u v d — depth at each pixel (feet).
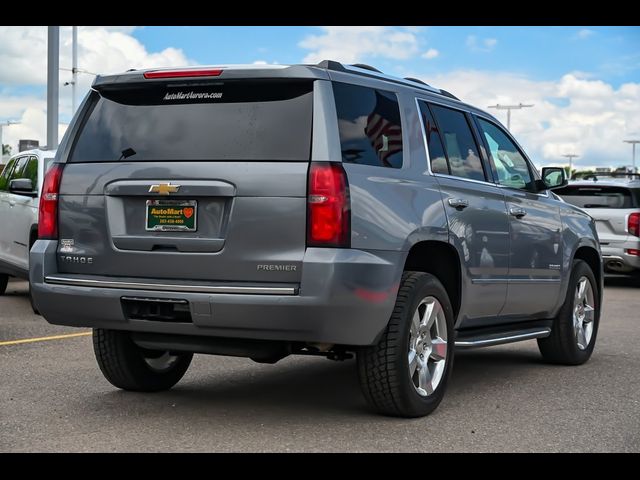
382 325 17.53
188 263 17.42
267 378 23.41
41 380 22.54
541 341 26.21
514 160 24.30
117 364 20.51
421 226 18.61
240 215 17.03
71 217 18.75
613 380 24.02
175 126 18.12
